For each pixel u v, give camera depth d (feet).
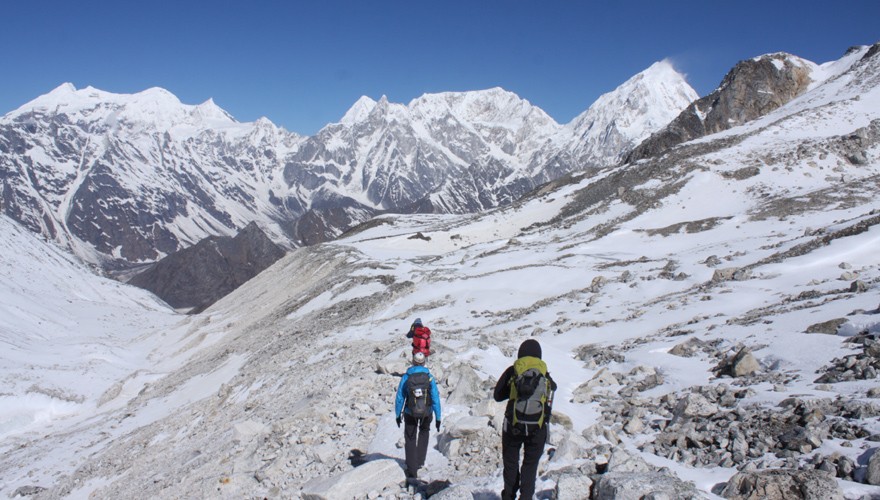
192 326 222.89
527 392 21.72
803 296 64.23
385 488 27.71
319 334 118.52
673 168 246.47
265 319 182.09
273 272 295.07
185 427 78.02
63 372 152.76
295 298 194.29
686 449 28.78
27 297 233.96
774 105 408.67
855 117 263.70
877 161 218.59
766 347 44.96
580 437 29.76
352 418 40.40
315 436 38.34
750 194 206.80
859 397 29.63
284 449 37.65
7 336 171.01
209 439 58.39
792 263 83.56
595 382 43.96
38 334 195.11
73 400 140.67
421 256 240.73
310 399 47.01
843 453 23.86
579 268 124.67
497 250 202.28
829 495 19.19
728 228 169.99
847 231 94.84
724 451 27.55
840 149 228.63
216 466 40.91
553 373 48.24
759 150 244.01
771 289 73.82
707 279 90.07
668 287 90.17
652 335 62.95
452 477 28.68
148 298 364.58
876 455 21.16
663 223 198.18
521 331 81.00
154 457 65.87
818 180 209.46
